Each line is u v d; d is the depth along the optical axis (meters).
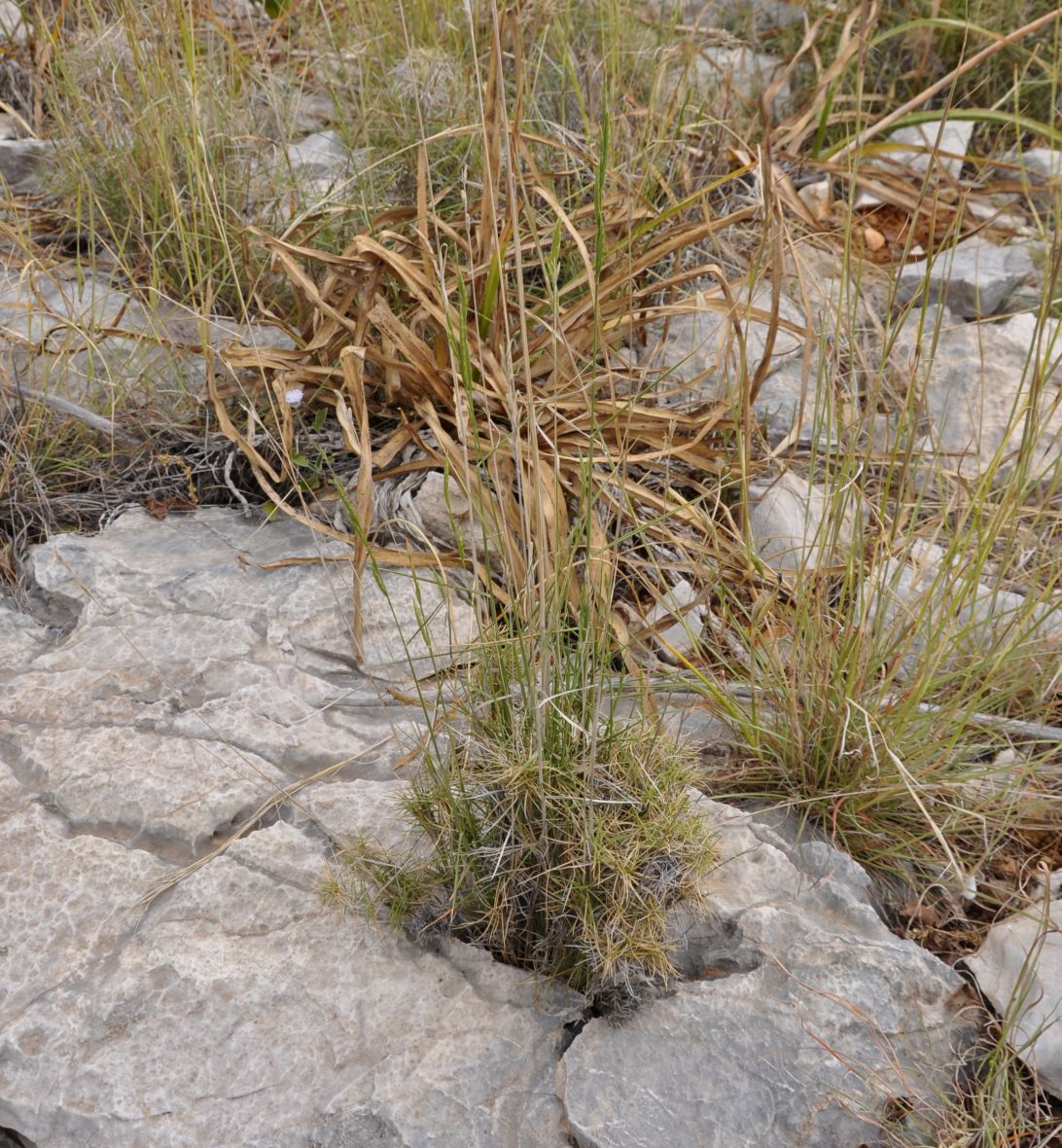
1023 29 1.49
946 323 1.49
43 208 1.60
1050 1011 0.92
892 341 1.13
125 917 0.97
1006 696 1.11
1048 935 0.96
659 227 1.40
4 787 1.04
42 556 1.22
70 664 1.13
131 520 1.27
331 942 0.96
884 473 1.30
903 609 1.09
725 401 1.25
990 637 1.17
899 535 1.15
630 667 1.09
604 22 1.66
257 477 1.24
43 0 1.84
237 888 0.99
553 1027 0.93
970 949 1.01
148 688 1.11
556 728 0.93
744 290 1.45
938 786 1.05
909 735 1.07
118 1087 0.90
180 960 0.95
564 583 0.99
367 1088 0.90
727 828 1.02
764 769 1.08
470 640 1.12
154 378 1.35
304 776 1.06
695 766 1.04
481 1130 0.89
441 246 1.29
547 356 1.25
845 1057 0.92
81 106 1.55
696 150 1.55
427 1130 0.89
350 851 0.99
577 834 0.92
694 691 1.10
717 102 1.69
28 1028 0.92
